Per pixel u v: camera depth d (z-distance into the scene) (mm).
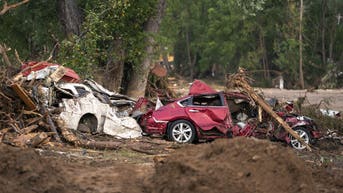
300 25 81562
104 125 18406
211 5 99438
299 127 18906
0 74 17312
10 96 16984
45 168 9094
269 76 86438
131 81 32688
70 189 9133
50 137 16047
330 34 84500
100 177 10266
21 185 8492
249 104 19203
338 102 41250
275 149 8766
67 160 12297
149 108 20734
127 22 30453
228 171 8398
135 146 16422
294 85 81312
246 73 19375
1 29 34219
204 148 9039
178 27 99562
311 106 23594
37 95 17281
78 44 27203
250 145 8836
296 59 81562
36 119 16766
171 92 33562
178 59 109500
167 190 8523
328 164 13727
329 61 83250
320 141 20125
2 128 16281
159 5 31922
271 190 8305
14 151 8898
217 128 18656
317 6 84625
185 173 8555
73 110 17906
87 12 28328
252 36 89438
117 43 30578
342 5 83938
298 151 17891
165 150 16250
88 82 20766
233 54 92188
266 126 18797
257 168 8508
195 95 19156
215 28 92812
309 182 8656
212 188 8227
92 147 15836
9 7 22422
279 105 19859
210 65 104125
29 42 35188
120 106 21016
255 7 34438
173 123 18828
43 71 18812
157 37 31359
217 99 19422
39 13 33531
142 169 11188
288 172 8586
